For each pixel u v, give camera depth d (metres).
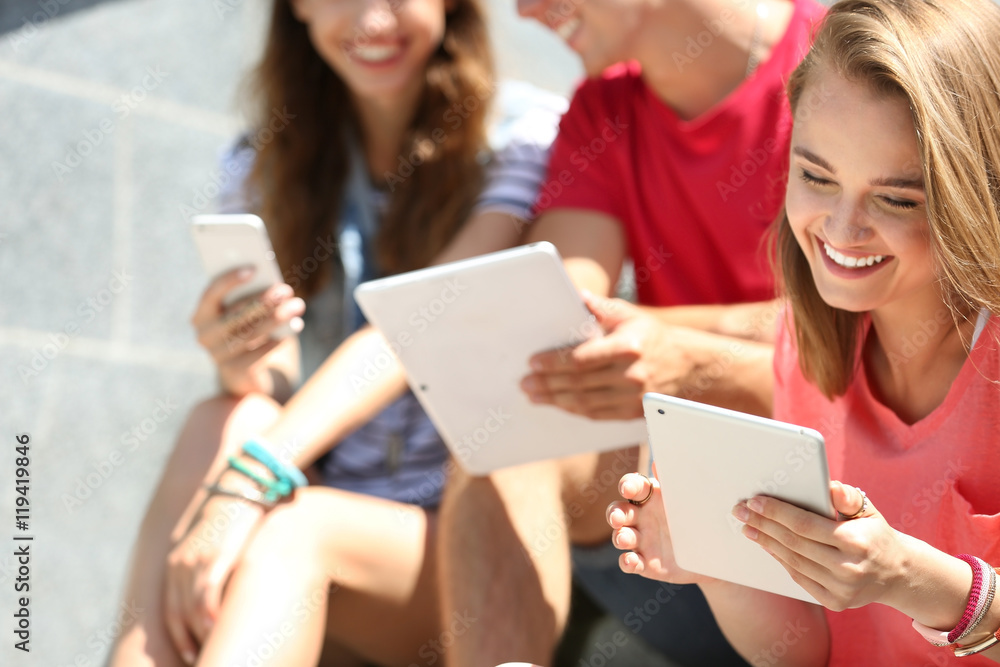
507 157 2.48
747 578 1.36
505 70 2.87
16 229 3.20
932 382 1.41
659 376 1.80
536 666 1.58
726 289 2.29
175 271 3.44
